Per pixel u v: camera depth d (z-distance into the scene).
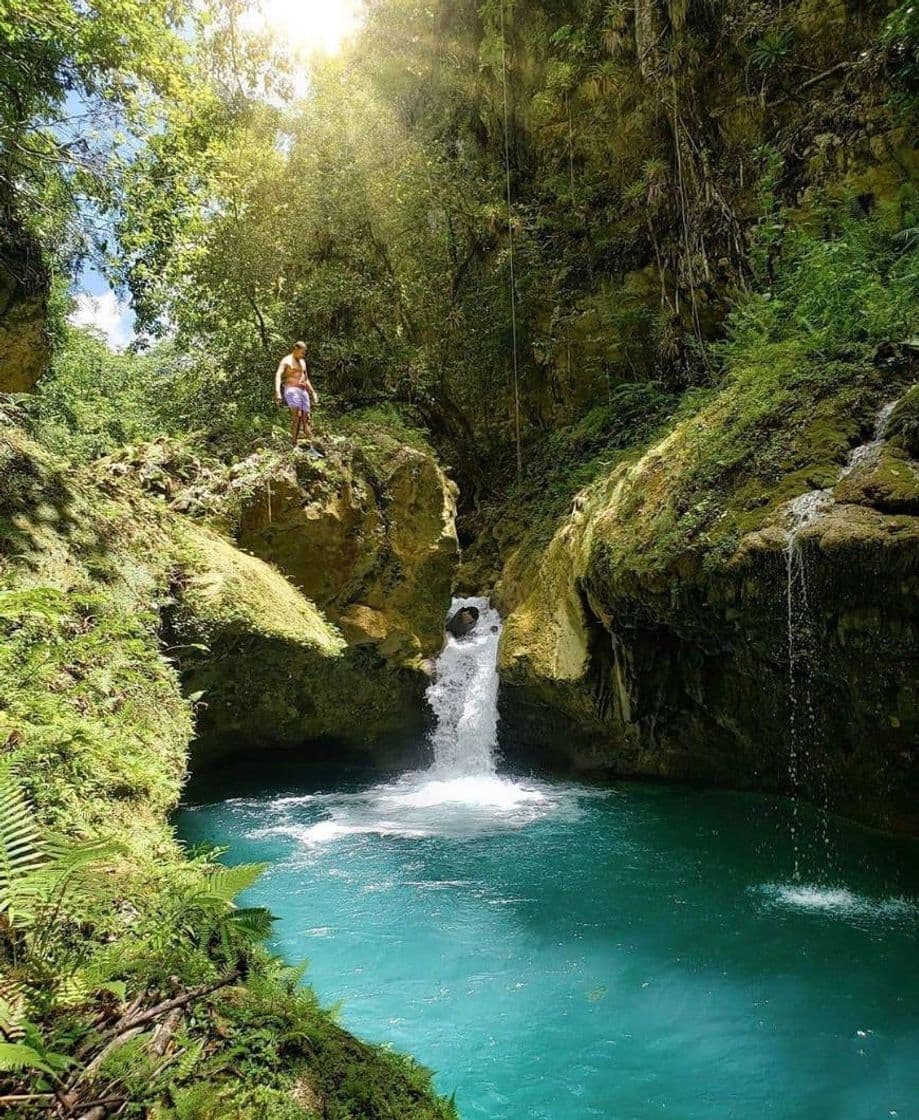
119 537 7.81
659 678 9.76
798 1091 4.22
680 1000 5.16
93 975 2.60
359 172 16.69
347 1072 2.65
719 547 7.70
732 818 8.89
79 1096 2.21
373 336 17.50
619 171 16.41
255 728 10.58
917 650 6.61
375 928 6.27
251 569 9.58
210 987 2.64
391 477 11.98
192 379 17.36
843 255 9.88
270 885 7.18
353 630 11.16
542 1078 4.34
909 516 6.43
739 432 8.58
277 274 16.33
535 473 16.47
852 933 6.05
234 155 15.61
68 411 15.76
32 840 3.05
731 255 13.43
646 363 15.62
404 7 19.17
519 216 17.62
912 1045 4.62
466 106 19.42
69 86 8.66
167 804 4.99
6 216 8.87
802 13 13.12
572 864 7.64
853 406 7.84
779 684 8.43
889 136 11.73
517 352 18.12
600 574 9.42
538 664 10.86
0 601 4.93
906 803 7.75
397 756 12.17
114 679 5.91
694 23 14.02
